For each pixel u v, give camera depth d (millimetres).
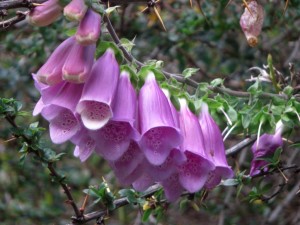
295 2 344
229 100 226
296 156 388
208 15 383
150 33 412
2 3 182
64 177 239
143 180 187
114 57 180
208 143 194
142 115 178
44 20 177
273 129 223
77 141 179
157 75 189
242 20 237
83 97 170
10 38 405
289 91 241
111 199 242
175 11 409
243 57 415
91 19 172
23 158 235
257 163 247
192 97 203
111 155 171
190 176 182
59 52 177
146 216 254
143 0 228
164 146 174
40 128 234
